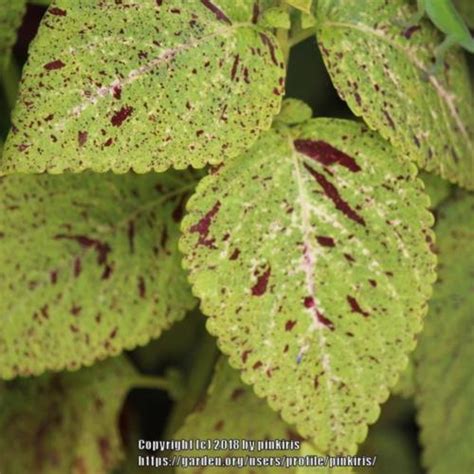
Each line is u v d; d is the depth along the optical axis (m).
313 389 0.45
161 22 0.45
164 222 0.51
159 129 0.44
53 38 0.44
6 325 0.50
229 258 0.45
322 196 0.46
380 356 0.45
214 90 0.45
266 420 0.51
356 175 0.46
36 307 0.50
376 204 0.46
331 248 0.46
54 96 0.44
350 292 0.45
